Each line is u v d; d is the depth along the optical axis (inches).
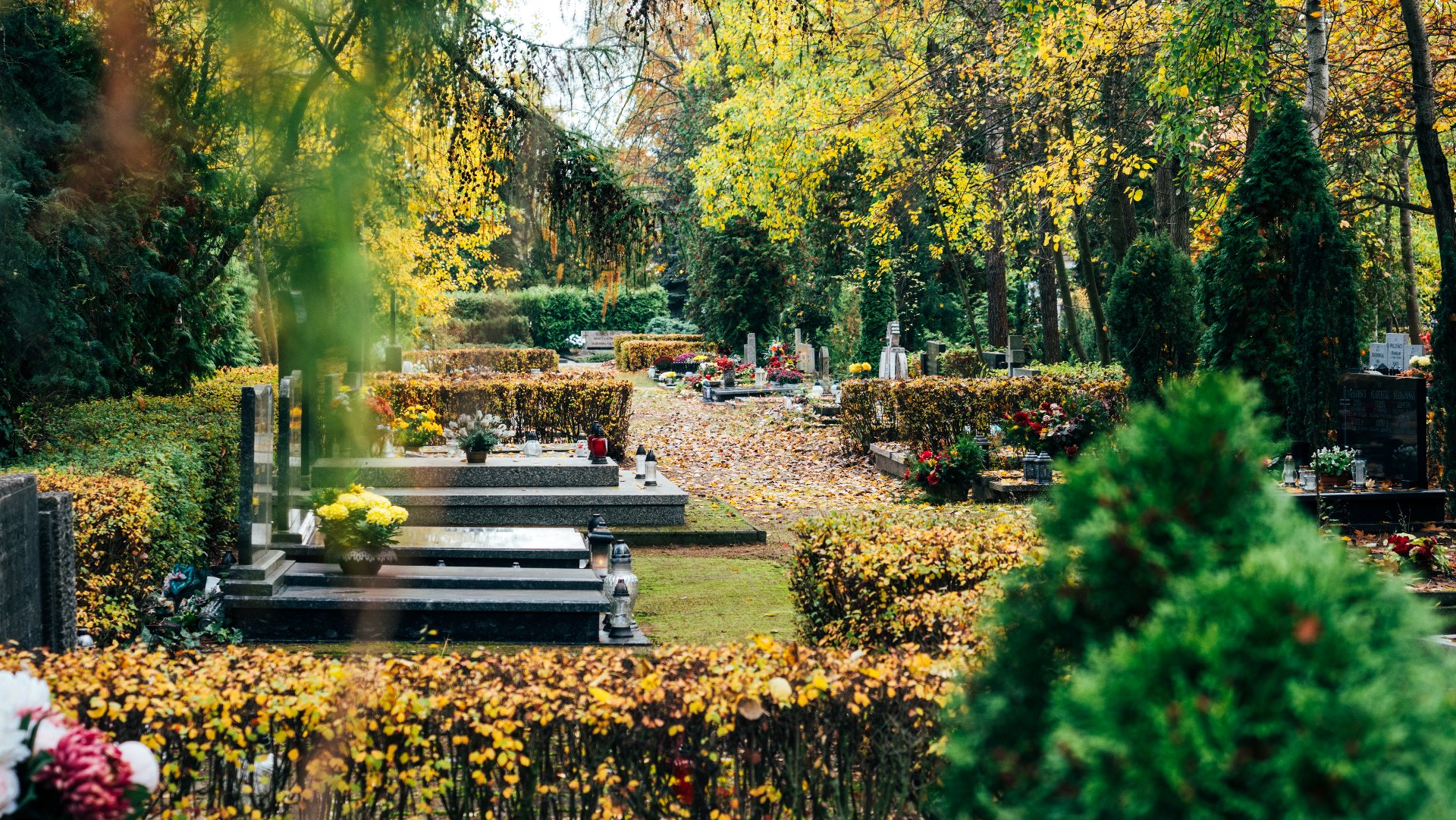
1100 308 943.0
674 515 538.3
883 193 1045.8
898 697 168.2
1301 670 75.0
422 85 259.3
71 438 408.5
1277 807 73.4
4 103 384.2
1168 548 92.4
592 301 2036.2
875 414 790.5
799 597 319.9
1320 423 561.3
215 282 596.1
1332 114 700.7
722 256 1513.3
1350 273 562.3
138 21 303.9
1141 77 746.8
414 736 162.1
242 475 346.9
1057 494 103.5
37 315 389.1
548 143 439.5
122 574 316.2
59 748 111.3
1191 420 93.5
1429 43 733.3
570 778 164.7
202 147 402.3
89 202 411.2
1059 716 84.0
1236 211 590.6
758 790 165.0
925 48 905.5
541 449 658.2
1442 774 72.2
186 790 161.8
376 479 522.0
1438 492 491.8
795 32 523.8
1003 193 965.2
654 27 421.4
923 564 259.6
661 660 183.5
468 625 350.9
